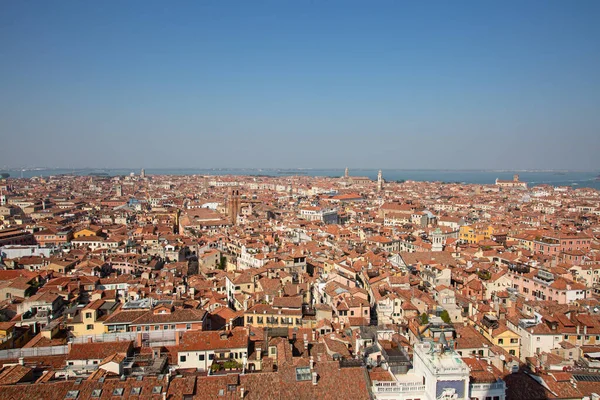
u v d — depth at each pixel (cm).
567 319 12162
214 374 9081
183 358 10075
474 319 12794
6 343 11650
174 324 12050
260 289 16538
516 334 11750
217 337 10506
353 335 10944
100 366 8931
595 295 16300
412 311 13700
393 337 10550
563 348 11125
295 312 13462
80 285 16862
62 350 10919
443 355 7894
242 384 8212
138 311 12531
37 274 18750
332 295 14712
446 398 7444
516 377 8794
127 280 17875
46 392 7919
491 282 17375
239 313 14200
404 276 17100
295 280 18338
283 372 8462
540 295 16075
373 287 15825
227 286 18412
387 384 7912
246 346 10262
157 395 7931
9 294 16575
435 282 17388
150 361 9519
